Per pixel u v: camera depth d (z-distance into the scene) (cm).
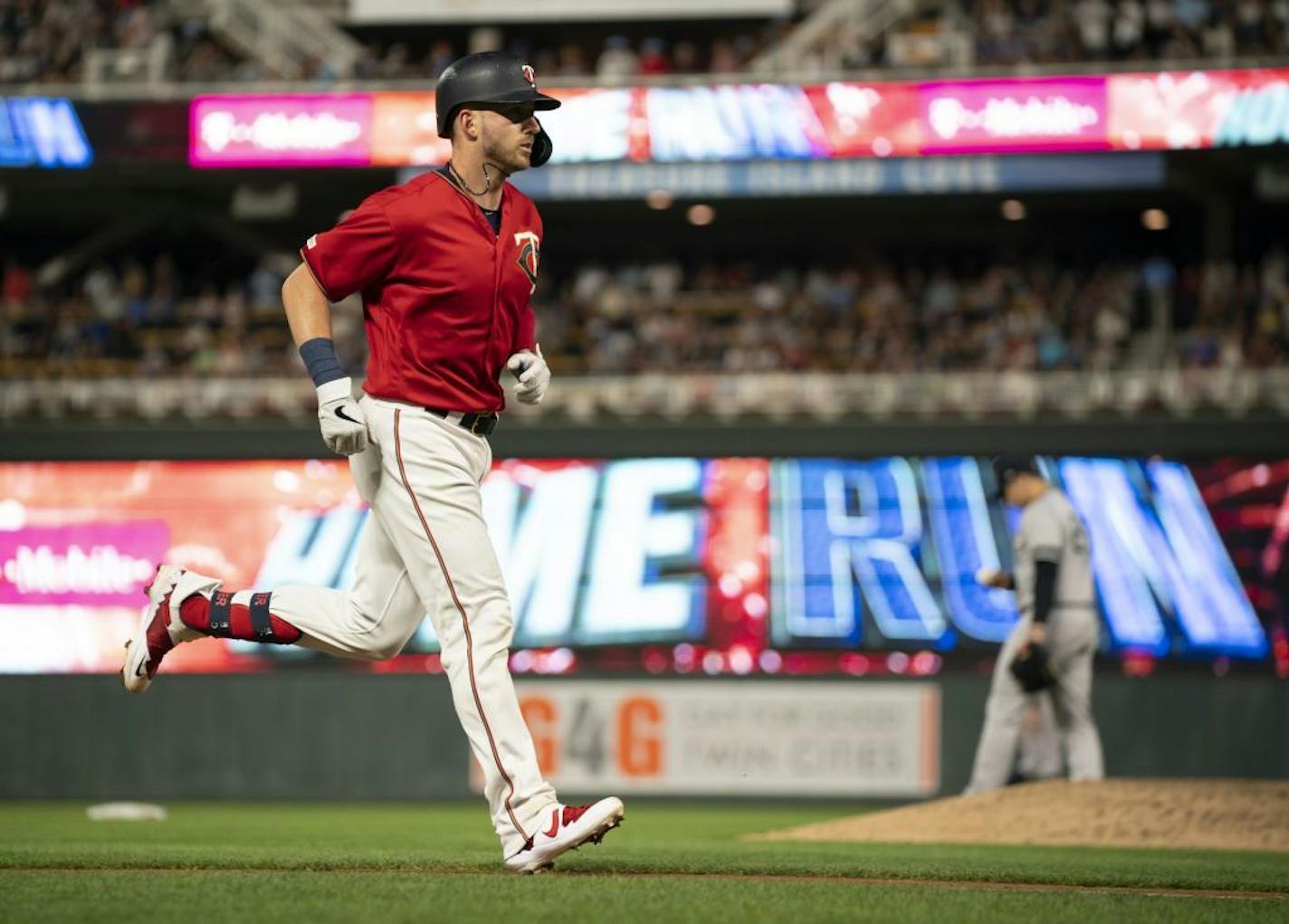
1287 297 7125
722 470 6141
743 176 6675
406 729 5866
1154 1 7050
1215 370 6481
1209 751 5719
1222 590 5878
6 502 6153
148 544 6116
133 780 5906
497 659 1672
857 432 6150
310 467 6156
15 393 6875
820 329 7362
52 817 4400
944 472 6103
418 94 6725
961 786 5675
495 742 1658
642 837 3500
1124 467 6069
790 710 5691
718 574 6009
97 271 7925
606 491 6122
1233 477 6009
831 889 1611
